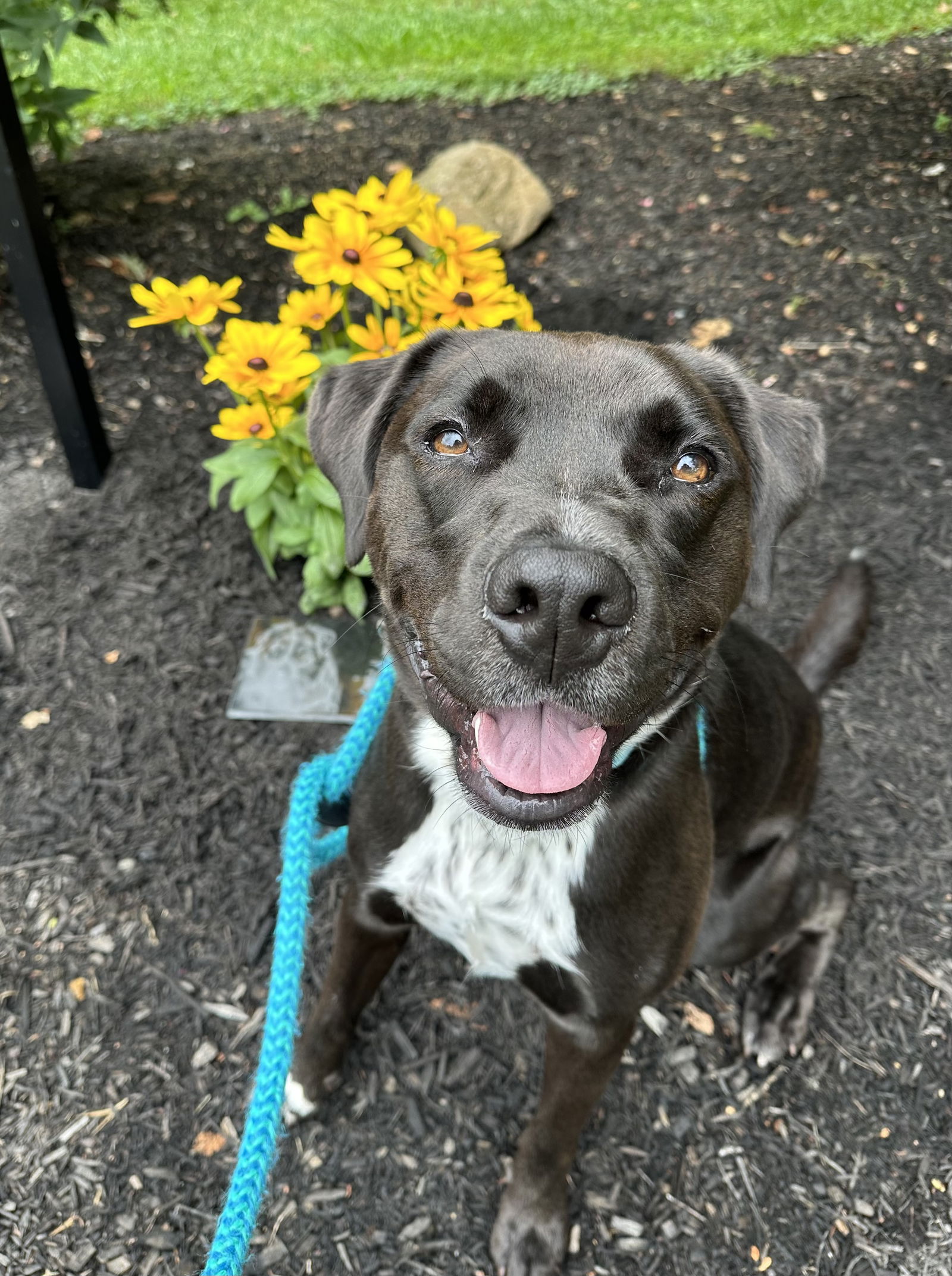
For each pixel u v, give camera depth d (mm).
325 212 683
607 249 1244
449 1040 592
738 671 532
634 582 331
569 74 1669
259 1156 392
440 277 677
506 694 335
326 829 625
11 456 937
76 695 751
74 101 1104
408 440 404
